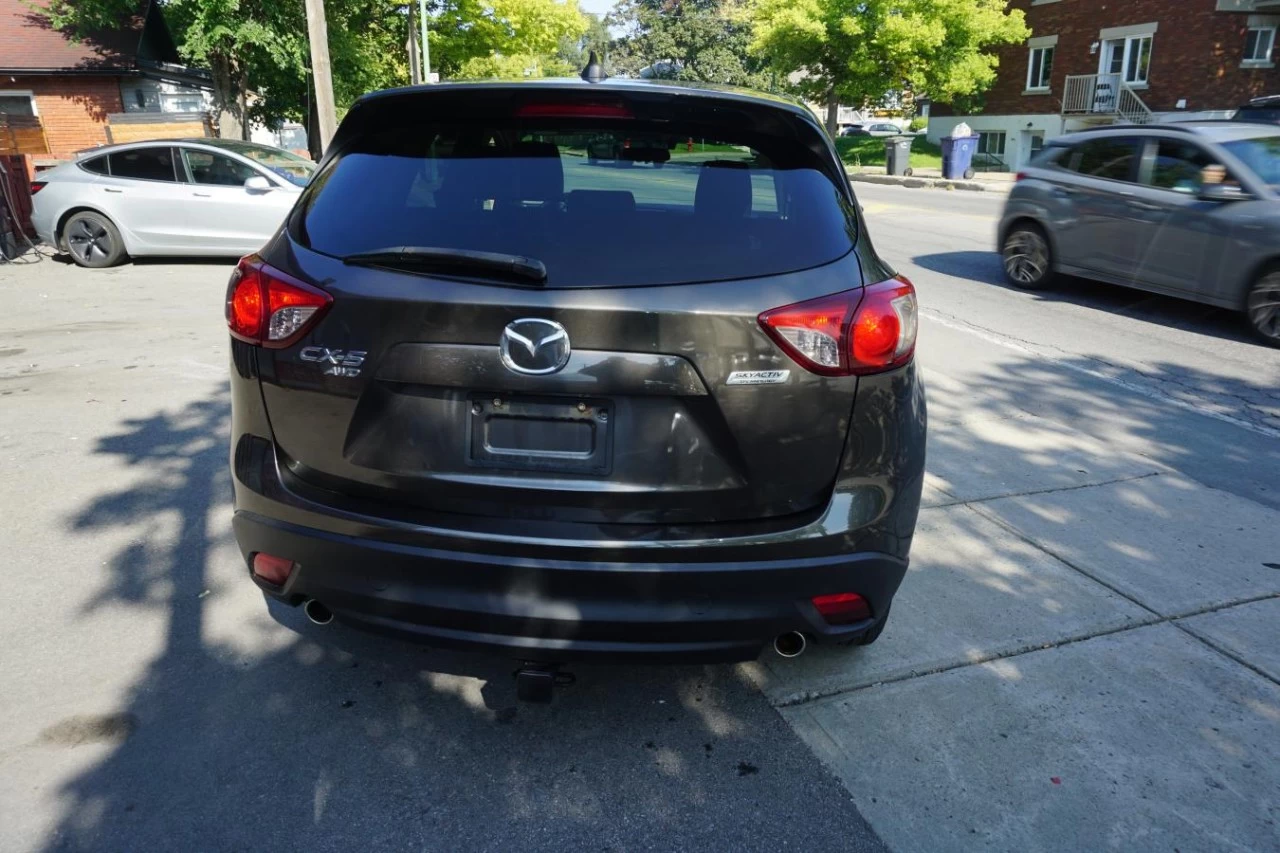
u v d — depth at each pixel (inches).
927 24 1216.2
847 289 97.0
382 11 1008.2
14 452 196.2
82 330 306.8
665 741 110.2
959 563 156.6
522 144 104.5
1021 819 99.9
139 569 147.2
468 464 95.9
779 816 99.0
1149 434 224.2
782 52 1349.7
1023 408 242.1
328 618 106.7
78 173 428.8
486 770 104.3
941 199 848.3
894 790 103.5
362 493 98.7
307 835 94.3
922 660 128.1
